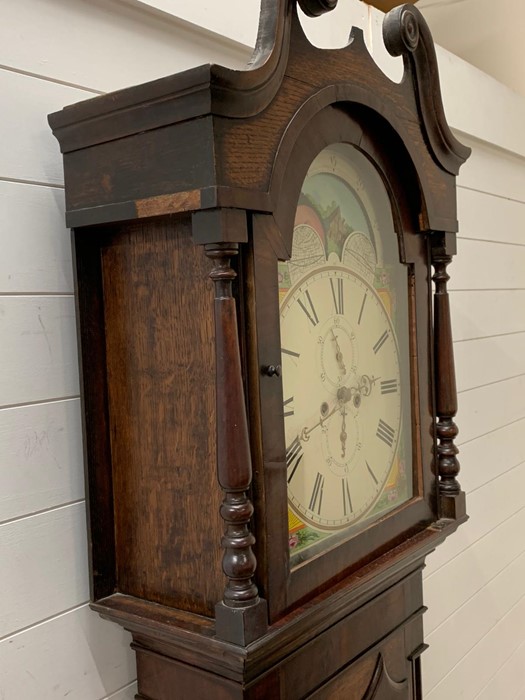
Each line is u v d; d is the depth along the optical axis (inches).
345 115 30.5
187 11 35.8
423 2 77.8
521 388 75.5
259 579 26.1
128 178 26.3
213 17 37.4
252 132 24.8
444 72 56.9
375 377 34.2
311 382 29.9
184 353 27.7
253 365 25.6
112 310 30.1
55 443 30.9
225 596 25.3
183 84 23.3
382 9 49.1
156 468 29.1
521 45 71.4
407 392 36.7
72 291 31.6
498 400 70.3
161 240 28.0
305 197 29.5
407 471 36.8
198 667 28.9
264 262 25.8
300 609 27.5
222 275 24.1
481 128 62.8
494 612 70.8
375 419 34.2
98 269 30.3
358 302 33.0
